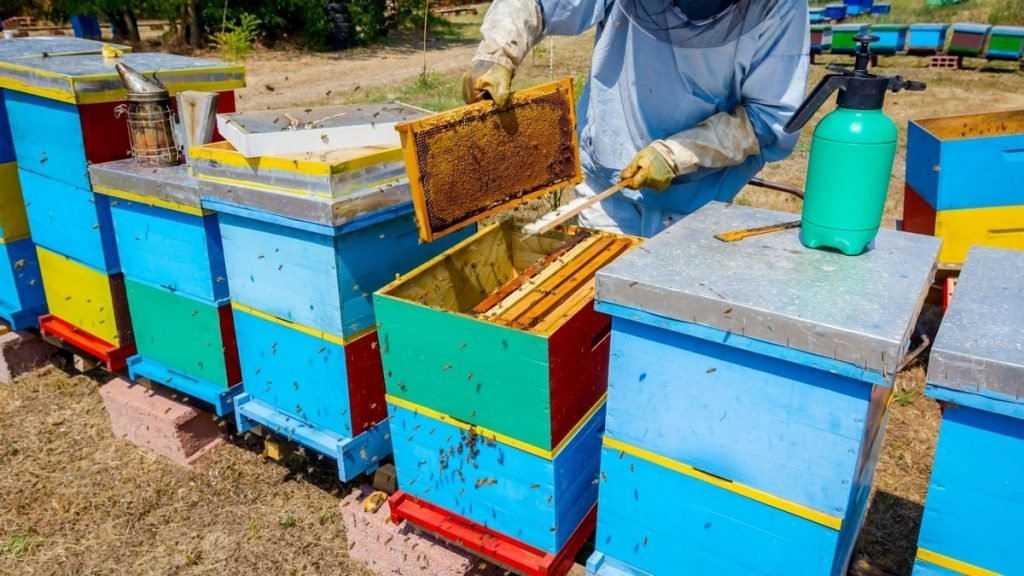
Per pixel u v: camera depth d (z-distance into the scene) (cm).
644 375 183
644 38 271
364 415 268
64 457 348
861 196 181
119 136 319
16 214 373
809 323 152
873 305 160
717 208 229
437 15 2542
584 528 233
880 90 176
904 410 371
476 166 219
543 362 191
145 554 291
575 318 202
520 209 570
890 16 1953
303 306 258
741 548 183
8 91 337
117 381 368
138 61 345
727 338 164
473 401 212
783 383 163
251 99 1160
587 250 265
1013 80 1222
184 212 280
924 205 406
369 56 1748
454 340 207
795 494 170
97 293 338
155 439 347
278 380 282
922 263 184
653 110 287
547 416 197
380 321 222
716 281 172
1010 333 150
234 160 254
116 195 300
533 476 210
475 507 229
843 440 160
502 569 253
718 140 267
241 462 342
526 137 236
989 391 140
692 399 177
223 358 298
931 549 162
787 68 268
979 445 149
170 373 325
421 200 202
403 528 266
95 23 1583
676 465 186
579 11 280
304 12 1781
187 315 303
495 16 268
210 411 346
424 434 230
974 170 373
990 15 1703
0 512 313
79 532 303
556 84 243
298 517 308
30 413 382
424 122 198
